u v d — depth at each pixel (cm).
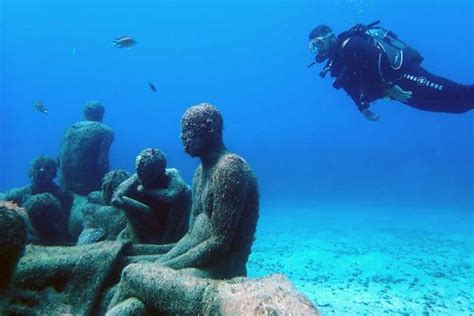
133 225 428
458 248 1103
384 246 1123
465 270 880
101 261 339
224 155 350
